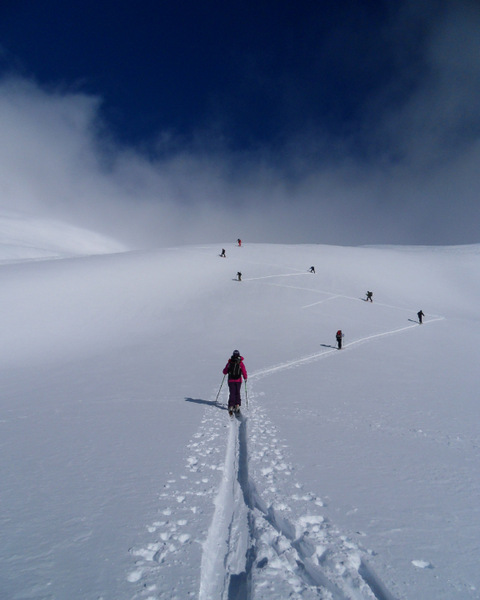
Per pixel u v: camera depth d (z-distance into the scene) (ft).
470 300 150.30
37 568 11.50
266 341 79.00
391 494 17.53
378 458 22.26
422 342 80.53
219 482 18.56
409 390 42.27
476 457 22.97
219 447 23.79
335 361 60.39
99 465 20.40
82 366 57.06
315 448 23.59
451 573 11.85
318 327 94.68
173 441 24.68
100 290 117.39
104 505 15.80
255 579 11.53
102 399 37.04
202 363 57.93
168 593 10.64
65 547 12.68
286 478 18.89
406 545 13.37
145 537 13.46
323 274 157.58
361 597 10.75
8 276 123.65
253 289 131.44
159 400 36.68
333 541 13.48
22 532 13.58
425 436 26.89
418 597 10.70
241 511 16.21
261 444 23.90
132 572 11.49
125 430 26.99
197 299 118.73
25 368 58.59
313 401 36.50
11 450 22.85
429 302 140.05
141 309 106.93
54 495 16.70
